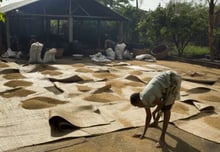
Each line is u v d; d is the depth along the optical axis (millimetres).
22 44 13977
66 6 14852
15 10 13352
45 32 18719
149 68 10242
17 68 8508
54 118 4121
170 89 3516
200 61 12039
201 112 5098
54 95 5770
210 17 12016
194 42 16453
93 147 3539
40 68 8930
